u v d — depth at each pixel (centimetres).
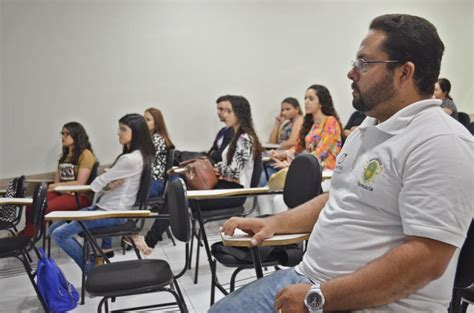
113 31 500
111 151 511
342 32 566
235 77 539
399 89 122
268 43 545
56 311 254
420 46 119
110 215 248
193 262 356
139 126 340
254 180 346
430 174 109
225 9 528
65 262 372
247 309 137
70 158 430
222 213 323
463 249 130
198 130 535
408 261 108
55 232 310
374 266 112
